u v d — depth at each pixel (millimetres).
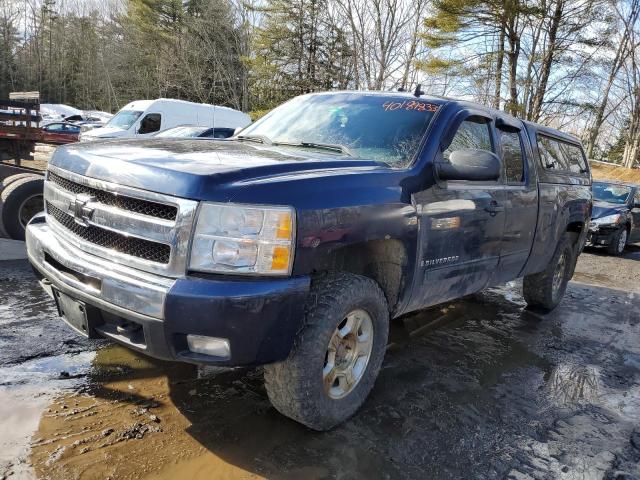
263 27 30125
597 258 10961
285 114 4242
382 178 3027
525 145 4680
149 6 38500
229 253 2373
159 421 2854
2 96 58781
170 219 2410
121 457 2512
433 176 3385
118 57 45719
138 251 2516
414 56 22875
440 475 2662
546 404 3623
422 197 3250
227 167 2570
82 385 3150
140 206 2510
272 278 2443
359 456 2734
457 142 3709
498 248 4141
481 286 4203
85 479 2328
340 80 27672
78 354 3539
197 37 31422
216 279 2363
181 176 2406
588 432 3293
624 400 3832
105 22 50219
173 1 36281
